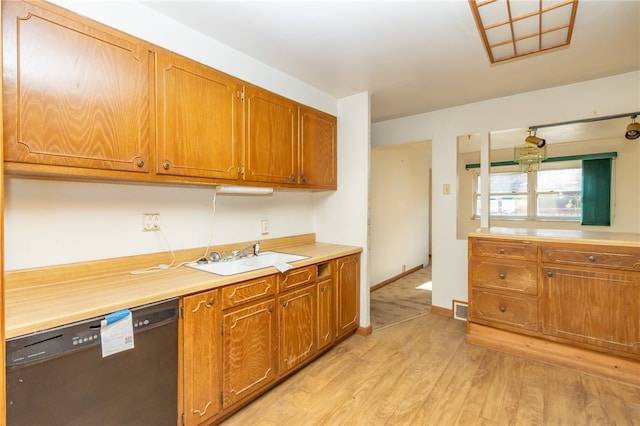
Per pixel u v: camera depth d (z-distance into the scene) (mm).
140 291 1463
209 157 1925
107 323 1276
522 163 3369
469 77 2658
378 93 3020
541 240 2420
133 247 1892
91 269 1701
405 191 5523
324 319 2508
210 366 1666
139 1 1621
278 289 2072
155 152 1666
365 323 2977
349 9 1714
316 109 2854
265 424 1760
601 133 4082
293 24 1858
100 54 1457
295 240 3023
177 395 1530
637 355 2082
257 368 1927
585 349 2279
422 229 6254
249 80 2248
